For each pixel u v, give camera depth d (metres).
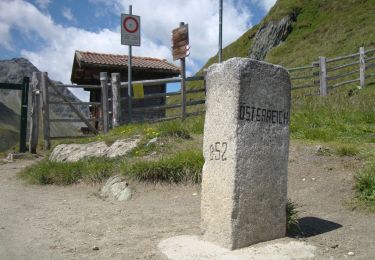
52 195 6.75
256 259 3.77
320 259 3.85
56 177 7.54
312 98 12.31
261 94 4.23
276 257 3.83
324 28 39.03
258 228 4.22
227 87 4.14
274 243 4.21
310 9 45.44
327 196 5.81
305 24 43.38
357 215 5.19
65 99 11.88
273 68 4.34
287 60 36.28
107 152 8.32
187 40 11.34
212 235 4.25
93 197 6.59
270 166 4.32
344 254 4.00
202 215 4.42
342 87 15.52
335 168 6.63
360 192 5.68
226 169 4.12
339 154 7.07
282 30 44.78
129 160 7.56
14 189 7.19
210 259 3.80
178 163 6.85
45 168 7.82
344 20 37.28
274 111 4.36
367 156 6.83
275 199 4.37
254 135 4.18
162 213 5.55
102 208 5.87
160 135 8.54
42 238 4.54
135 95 11.71
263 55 46.00
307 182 6.36
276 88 4.37
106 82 11.49
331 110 9.95
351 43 29.25
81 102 11.96
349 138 8.15
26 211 5.70
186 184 6.61
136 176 6.78
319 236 4.52
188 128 9.37
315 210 5.41
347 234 4.58
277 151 4.38
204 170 4.41
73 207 5.95
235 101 4.05
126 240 4.47
